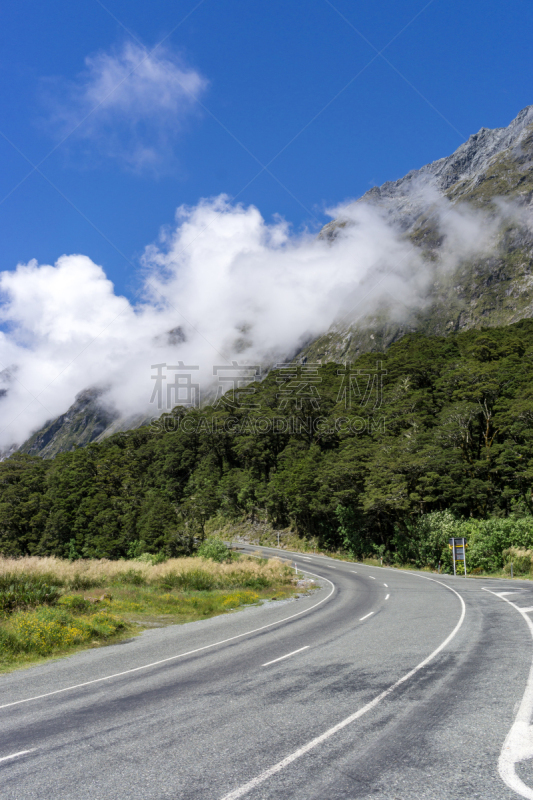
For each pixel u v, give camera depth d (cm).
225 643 1141
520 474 5228
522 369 6931
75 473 10362
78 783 431
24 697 746
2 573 1694
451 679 713
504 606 1538
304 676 781
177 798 393
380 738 500
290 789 400
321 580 3300
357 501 6003
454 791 386
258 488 9306
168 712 625
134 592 2048
